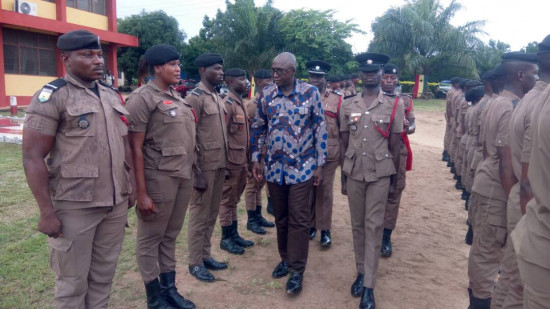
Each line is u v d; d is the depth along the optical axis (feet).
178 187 10.80
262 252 14.90
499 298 9.00
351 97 12.27
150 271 10.60
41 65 64.39
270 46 94.99
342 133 12.41
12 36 59.77
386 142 11.59
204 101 12.14
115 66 77.92
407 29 91.71
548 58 7.78
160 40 107.24
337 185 25.08
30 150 7.61
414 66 90.84
